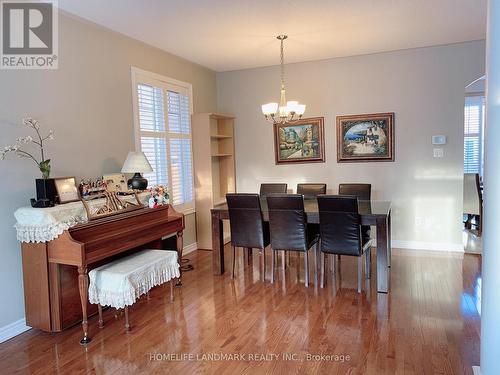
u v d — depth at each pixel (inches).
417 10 141.3
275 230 154.6
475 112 189.6
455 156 194.9
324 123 218.1
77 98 139.3
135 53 169.5
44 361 100.4
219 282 159.2
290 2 130.3
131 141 166.9
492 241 77.7
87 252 110.2
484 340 81.2
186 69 209.2
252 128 236.1
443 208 198.7
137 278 119.1
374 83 205.8
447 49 191.0
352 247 142.7
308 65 218.5
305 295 141.4
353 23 154.0
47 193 114.7
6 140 114.3
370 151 209.6
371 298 136.3
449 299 133.5
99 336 113.7
